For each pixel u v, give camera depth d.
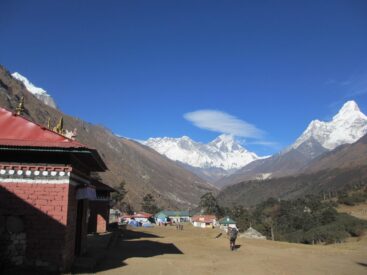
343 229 74.88
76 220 17.33
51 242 13.83
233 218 117.81
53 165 14.24
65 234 13.95
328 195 143.38
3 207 13.80
